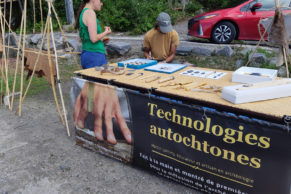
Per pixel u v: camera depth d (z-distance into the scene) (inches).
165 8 512.1
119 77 107.0
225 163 78.2
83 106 112.7
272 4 251.6
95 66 133.3
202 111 77.3
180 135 85.2
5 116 158.6
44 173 104.2
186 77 105.9
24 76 233.1
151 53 157.4
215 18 273.9
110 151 110.2
